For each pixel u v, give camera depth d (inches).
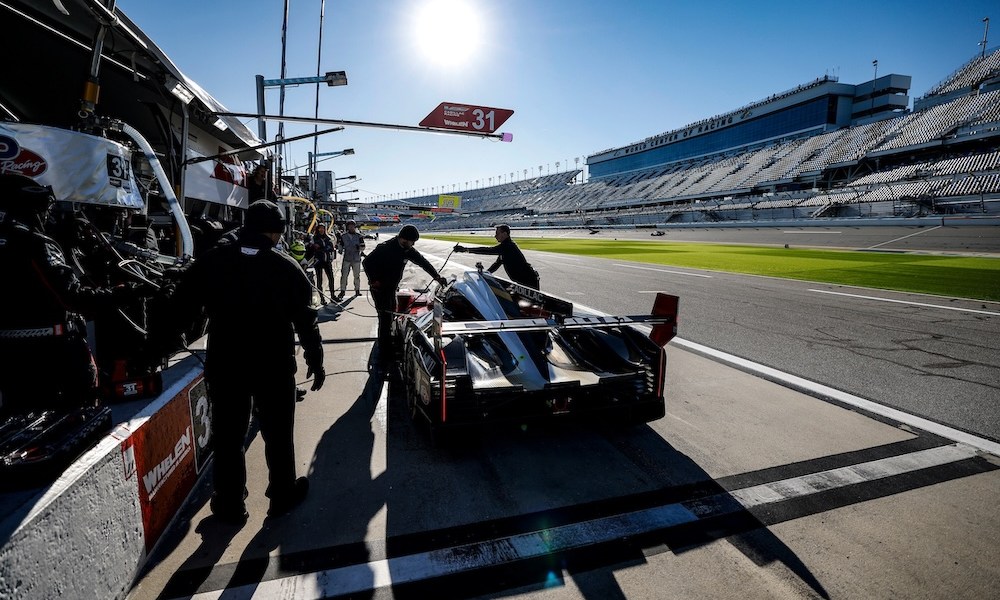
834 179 2025.1
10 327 74.7
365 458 117.4
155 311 82.7
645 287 416.8
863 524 91.6
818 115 2498.8
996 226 1045.8
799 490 103.4
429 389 112.8
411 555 82.7
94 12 135.2
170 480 90.0
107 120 157.8
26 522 52.1
